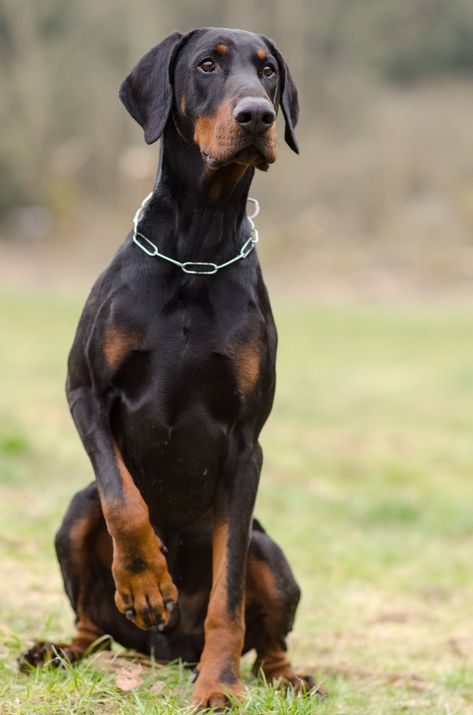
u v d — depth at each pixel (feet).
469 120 174.81
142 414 18.83
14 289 110.93
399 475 49.14
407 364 82.38
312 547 36.06
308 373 76.79
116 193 156.04
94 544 20.13
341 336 94.79
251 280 19.30
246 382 18.84
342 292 121.49
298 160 157.99
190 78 19.17
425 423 61.57
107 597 20.44
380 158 158.20
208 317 18.69
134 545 17.54
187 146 19.20
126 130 159.53
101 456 18.38
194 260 18.89
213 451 19.04
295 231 139.33
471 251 136.46
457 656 25.53
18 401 56.90
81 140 156.25
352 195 153.48
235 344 18.70
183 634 20.53
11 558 29.09
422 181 156.66
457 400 68.85
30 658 19.88
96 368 18.79
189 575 20.34
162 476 19.22
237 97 18.22
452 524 40.52
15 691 18.17
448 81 203.62
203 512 19.67
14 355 73.87
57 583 27.40
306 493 43.29
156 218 19.19
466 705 21.38
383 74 200.75
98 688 18.15
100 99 159.12
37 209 142.61
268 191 154.40
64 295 109.40
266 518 39.45
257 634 20.59
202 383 18.72
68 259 132.16
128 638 20.71
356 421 61.05
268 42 20.02
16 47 154.40
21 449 44.09
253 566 19.93
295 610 20.27
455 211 149.18
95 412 18.93
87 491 19.90
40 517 33.96
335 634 27.25
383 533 39.55
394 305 115.96
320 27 189.57
